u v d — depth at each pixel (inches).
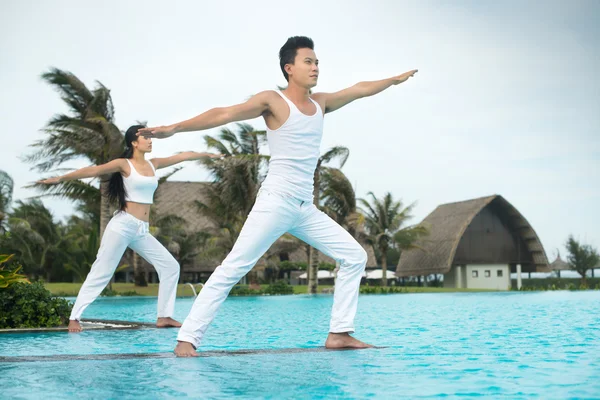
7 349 194.5
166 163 279.9
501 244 1759.4
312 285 959.6
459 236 1636.3
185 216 1416.1
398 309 459.2
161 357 156.6
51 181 245.6
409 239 1449.3
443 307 487.5
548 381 117.4
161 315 283.9
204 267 1437.0
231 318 360.8
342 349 174.9
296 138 167.0
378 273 1793.8
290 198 169.0
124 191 266.5
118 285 1113.4
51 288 930.7
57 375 127.6
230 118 160.6
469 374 126.7
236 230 999.6
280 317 368.2
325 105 180.1
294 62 169.3
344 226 1058.1
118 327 278.5
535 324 283.3
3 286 276.7
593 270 1704.0
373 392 107.4
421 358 153.1
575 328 256.4
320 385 114.7
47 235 1425.9
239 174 938.7
